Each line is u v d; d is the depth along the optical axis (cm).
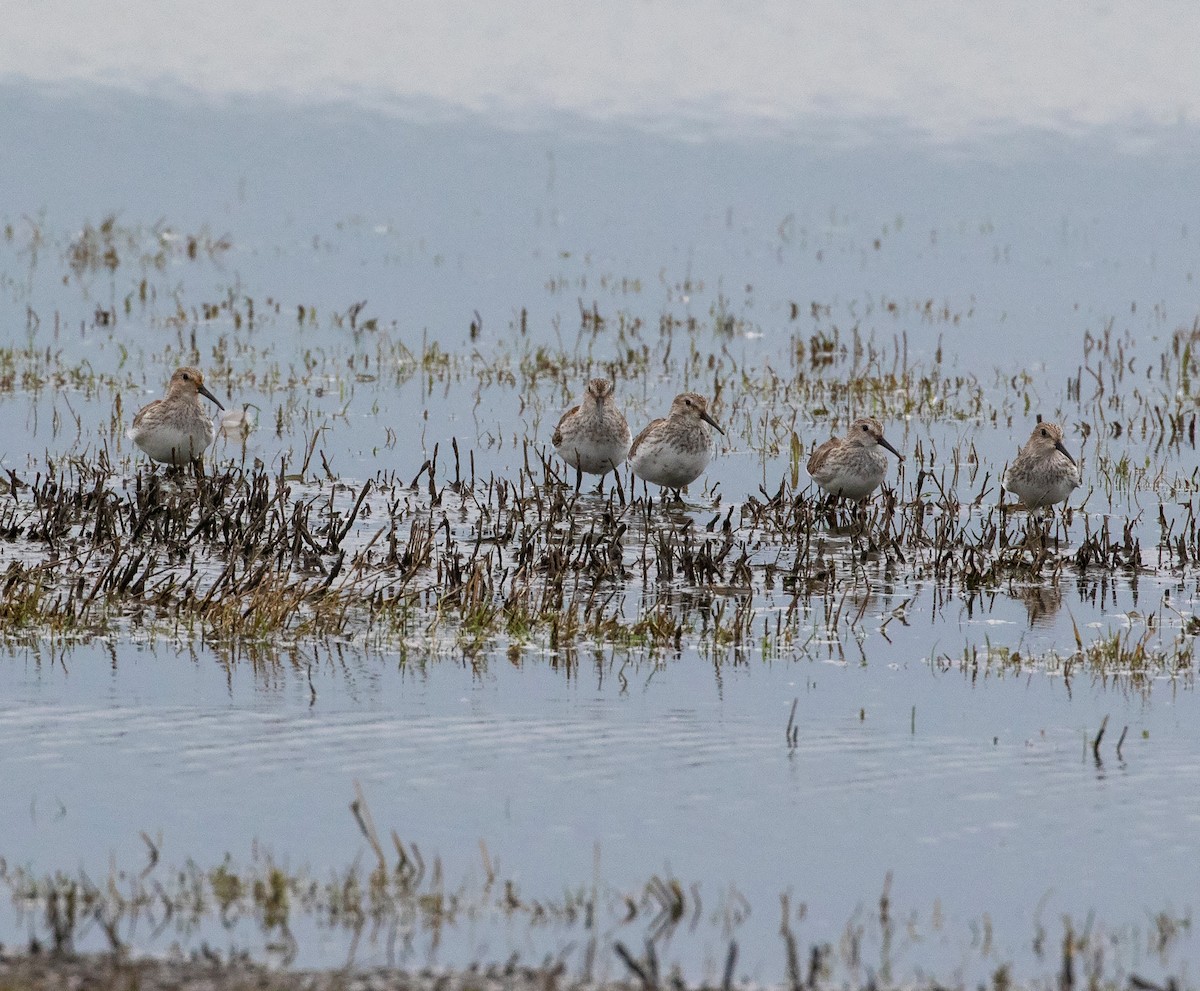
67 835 927
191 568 1476
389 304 2812
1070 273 3080
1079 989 787
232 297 2767
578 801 990
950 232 3366
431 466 1795
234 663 1247
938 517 1775
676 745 1088
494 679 1226
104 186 3569
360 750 1065
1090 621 1438
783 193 3638
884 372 2416
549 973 779
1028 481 1745
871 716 1159
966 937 837
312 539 1573
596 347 2558
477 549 1598
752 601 1476
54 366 2352
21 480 1830
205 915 835
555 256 3173
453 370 2398
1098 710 1180
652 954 795
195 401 1836
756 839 943
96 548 1557
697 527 1739
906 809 988
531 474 1830
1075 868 912
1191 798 1008
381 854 884
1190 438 2092
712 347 2573
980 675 1266
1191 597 1515
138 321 2639
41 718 1111
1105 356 2536
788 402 2267
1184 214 3481
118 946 797
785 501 1788
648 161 3838
